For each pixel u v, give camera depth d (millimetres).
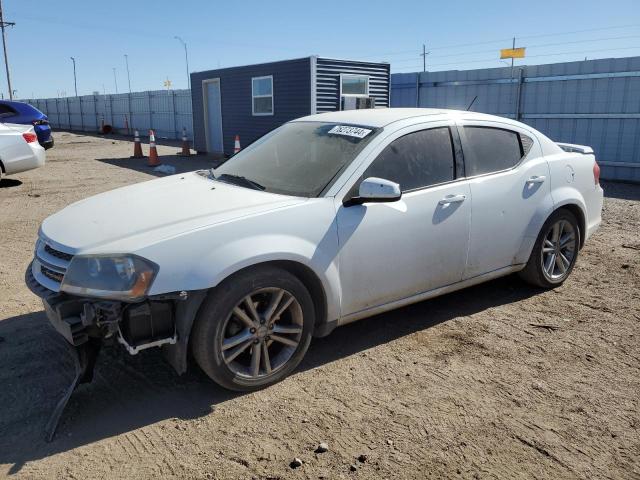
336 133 4129
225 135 17234
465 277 4340
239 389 3338
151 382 3492
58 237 3250
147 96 28375
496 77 13633
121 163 15672
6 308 4621
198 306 3102
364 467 2730
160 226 3178
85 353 3154
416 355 3867
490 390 3420
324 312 3604
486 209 4316
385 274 3807
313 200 3537
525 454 2834
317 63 14078
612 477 2672
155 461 2766
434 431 3014
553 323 4410
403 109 4574
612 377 3588
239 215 3275
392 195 3422
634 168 11766
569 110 12508
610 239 7105
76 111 36594
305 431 3008
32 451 2830
